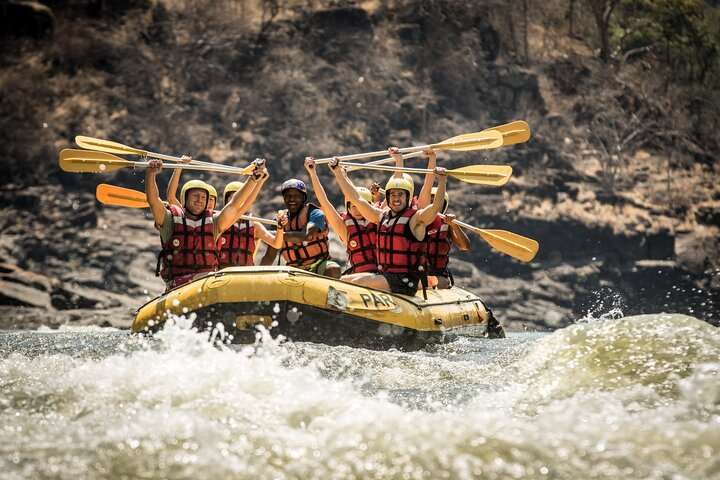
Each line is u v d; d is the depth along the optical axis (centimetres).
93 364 1611
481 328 3431
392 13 19362
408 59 18562
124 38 18050
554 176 16538
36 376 1683
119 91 16912
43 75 16888
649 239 15688
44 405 1415
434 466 1080
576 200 16238
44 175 14788
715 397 1395
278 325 2583
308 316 2584
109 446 1170
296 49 18200
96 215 13638
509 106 18412
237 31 18425
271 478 1067
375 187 3519
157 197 3064
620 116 19262
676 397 1453
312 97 17188
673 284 15250
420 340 2830
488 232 3578
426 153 3516
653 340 1672
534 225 15012
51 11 18062
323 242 3039
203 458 1125
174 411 1332
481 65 18625
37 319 10619
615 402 1431
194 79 17388
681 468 1059
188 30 18588
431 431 1199
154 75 17238
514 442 1153
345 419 1281
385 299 2770
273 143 16275
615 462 1080
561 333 1792
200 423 1268
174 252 2983
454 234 3588
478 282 13812
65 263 12731
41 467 1090
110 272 12594
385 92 17525
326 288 2617
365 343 2678
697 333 1688
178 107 16862
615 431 1204
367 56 18250
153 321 2717
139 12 18700
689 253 16300
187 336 1825
